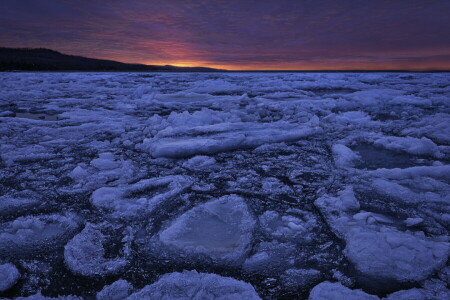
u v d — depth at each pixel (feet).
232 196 7.15
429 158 9.97
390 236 5.18
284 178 8.38
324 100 22.00
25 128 14.74
